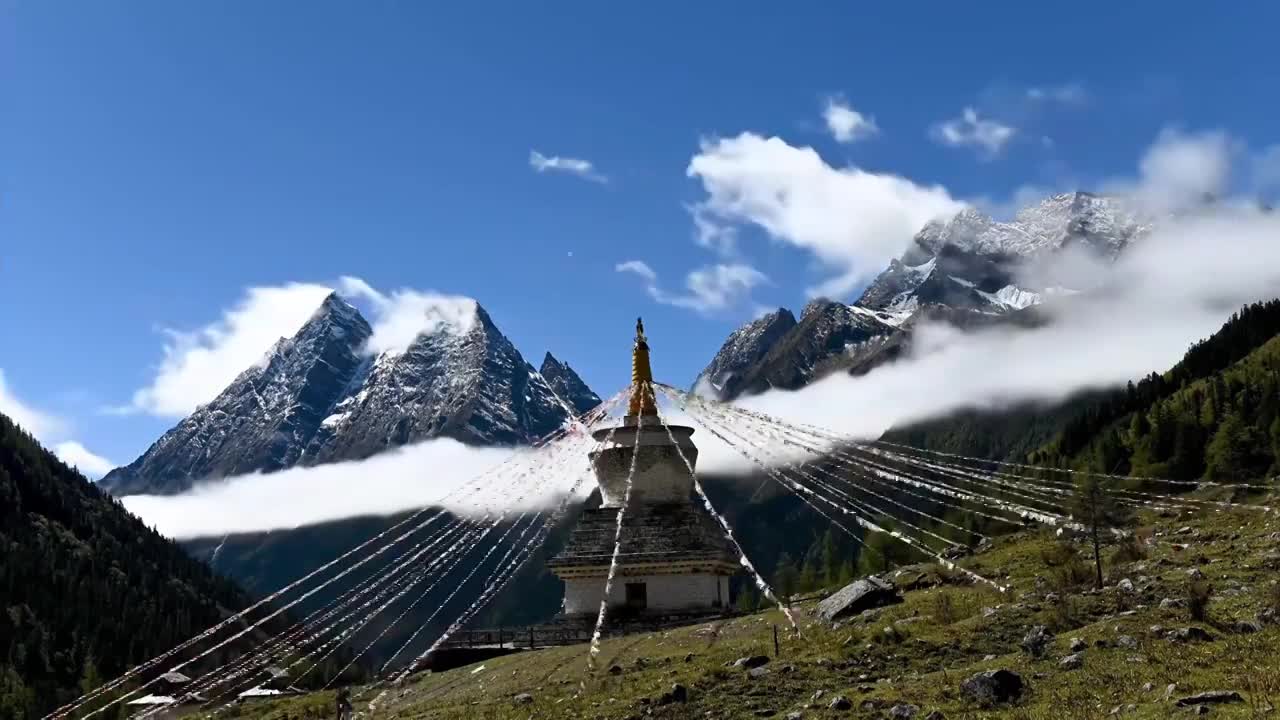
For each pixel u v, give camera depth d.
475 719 35.84
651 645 44.03
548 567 55.59
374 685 49.22
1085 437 142.50
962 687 29.84
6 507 186.50
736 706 32.06
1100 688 28.88
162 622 166.25
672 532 55.25
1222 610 33.81
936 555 59.78
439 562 68.00
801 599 59.31
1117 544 50.97
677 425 58.72
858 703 30.33
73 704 72.31
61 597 163.00
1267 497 68.62
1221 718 25.33
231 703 58.88
